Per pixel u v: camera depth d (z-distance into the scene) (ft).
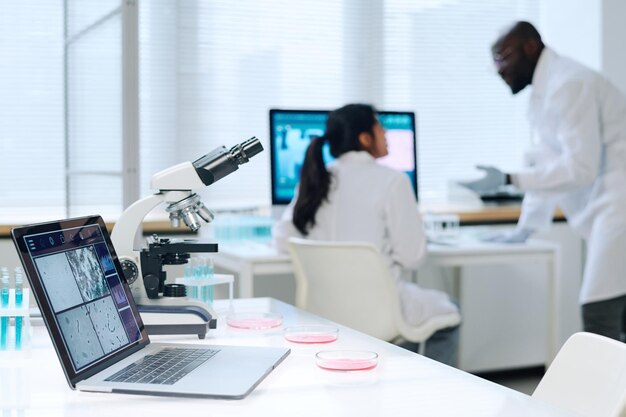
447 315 9.79
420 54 14.93
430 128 15.07
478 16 15.26
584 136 10.66
